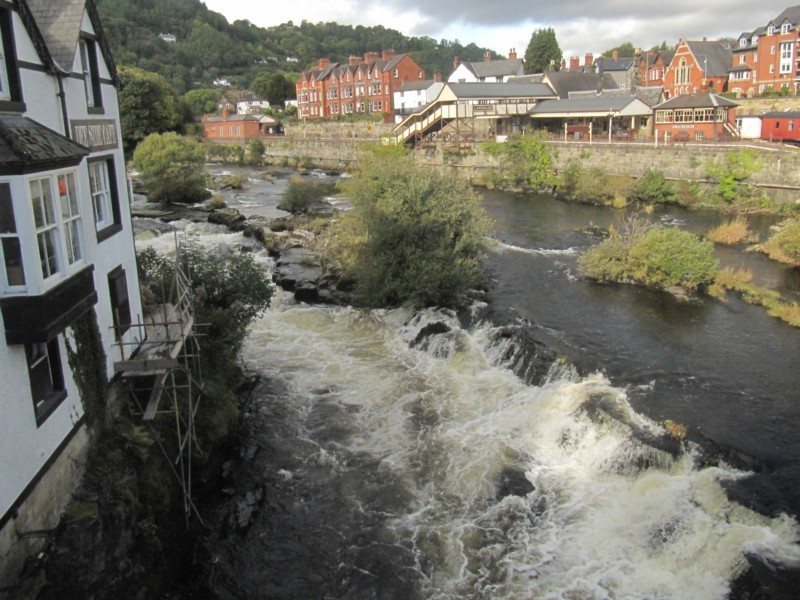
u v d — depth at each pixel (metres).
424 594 14.55
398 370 24.73
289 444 20.03
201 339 20.16
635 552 15.08
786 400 19.94
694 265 30.61
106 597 12.80
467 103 76.38
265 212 52.25
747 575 13.45
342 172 82.62
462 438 20.03
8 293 11.31
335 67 131.25
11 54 12.34
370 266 29.69
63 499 12.99
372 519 16.88
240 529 16.47
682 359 23.11
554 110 74.88
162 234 43.72
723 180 48.84
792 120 59.41
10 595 10.77
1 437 10.87
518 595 14.31
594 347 24.09
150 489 15.03
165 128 91.69
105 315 15.80
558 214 49.53
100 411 14.95
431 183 32.03
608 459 18.06
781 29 77.81
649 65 99.44
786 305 27.56
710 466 16.70
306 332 28.38
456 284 28.83
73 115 15.20
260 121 122.06
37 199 11.73
